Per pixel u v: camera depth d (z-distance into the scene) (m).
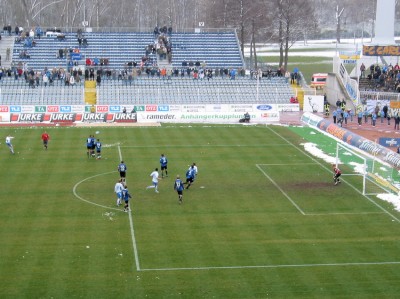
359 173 65.62
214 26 151.25
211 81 110.06
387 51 105.44
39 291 38.38
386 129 91.31
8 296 37.69
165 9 179.50
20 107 95.19
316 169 67.19
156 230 49.00
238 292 38.62
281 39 128.12
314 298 37.88
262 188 60.19
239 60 119.38
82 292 38.38
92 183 61.09
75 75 106.81
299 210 53.97
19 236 47.19
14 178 62.16
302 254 44.50
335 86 110.00
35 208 53.53
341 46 186.25
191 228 49.53
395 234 48.50
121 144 78.12
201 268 42.03
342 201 56.38
